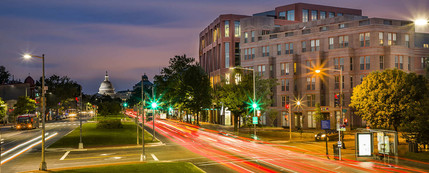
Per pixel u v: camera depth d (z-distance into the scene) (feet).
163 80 294.05
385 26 215.31
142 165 83.05
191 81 263.29
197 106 266.16
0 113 261.03
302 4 369.09
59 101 446.60
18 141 166.71
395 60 211.61
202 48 402.31
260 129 224.94
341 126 113.09
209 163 92.38
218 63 325.01
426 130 100.37
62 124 308.40
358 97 146.41
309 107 231.09
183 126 272.72
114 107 422.41
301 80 237.86
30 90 414.41
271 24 275.18
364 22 218.79
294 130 213.05
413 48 218.79
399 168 84.23
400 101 132.67
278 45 254.88
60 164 95.20
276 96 248.52
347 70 218.18
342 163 92.38
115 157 107.65
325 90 228.63
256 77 204.64
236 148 127.75
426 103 104.01
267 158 101.55
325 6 381.40
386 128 157.89
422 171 80.38
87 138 165.89
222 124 297.53
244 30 277.64
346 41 223.92
